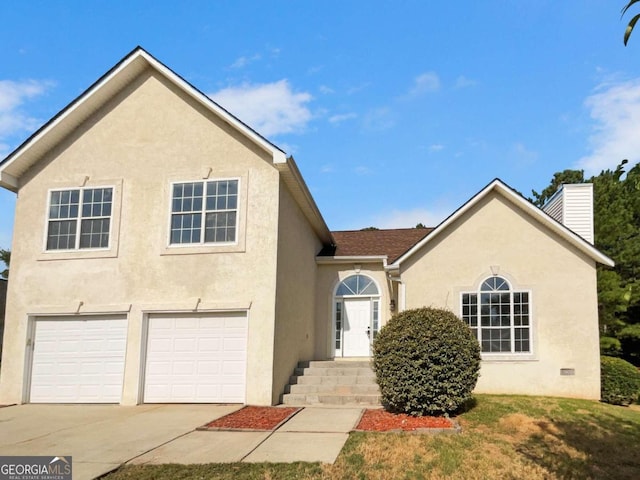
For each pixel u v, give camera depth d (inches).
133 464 328.2
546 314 596.7
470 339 474.3
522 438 409.4
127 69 587.2
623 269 826.2
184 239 563.5
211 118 579.8
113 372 555.2
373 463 330.6
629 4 134.0
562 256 605.0
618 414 498.3
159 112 593.3
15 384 565.9
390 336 476.7
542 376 585.6
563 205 698.8
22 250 593.3
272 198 550.6
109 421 457.7
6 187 605.3
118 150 594.2
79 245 584.7
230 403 528.1
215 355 541.6
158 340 555.2
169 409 506.0
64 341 572.7
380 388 483.8
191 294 550.0
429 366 457.7
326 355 731.4
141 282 561.9
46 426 442.6
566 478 330.6
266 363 523.2
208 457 340.2
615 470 351.9
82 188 594.6
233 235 554.9
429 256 625.3
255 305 535.5
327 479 303.3
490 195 627.8
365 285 750.5
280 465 321.7
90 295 569.9
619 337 837.8
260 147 560.4
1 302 928.3
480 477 319.6
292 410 487.2
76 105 582.2
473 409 490.9
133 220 575.5
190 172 572.4
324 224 716.0
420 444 370.0
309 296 705.0
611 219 831.7
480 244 619.8
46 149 608.1
